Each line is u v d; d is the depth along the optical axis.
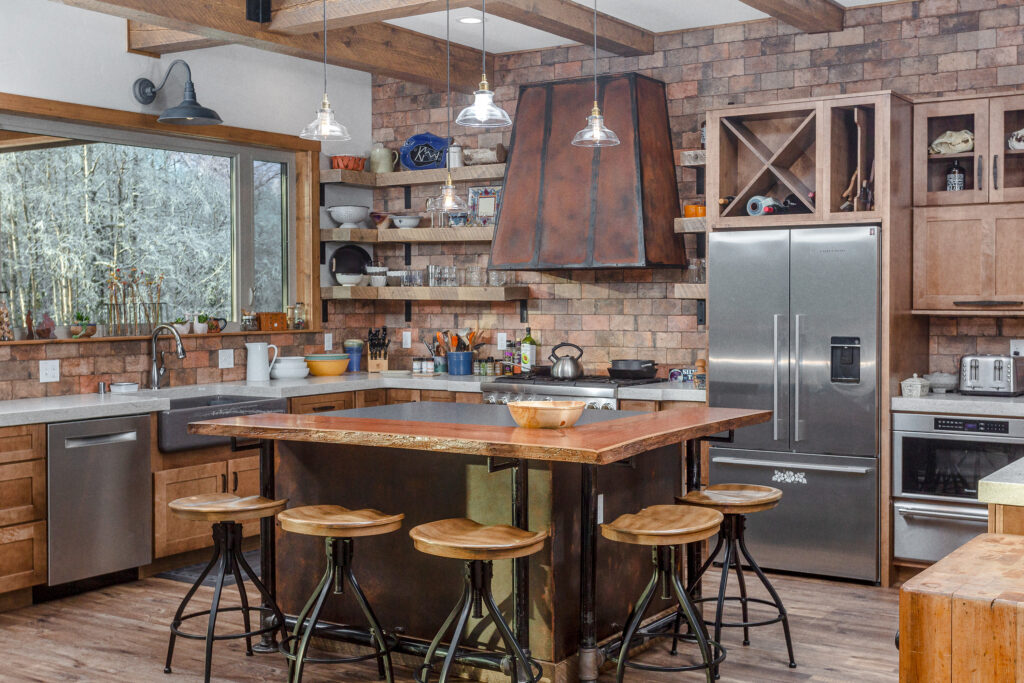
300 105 7.07
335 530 3.46
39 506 4.85
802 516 5.41
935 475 5.14
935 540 5.16
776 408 5.42
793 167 5.77
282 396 6.11
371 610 3.69
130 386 5.75
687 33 6.45
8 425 4.70
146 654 4.20
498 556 3.23
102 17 5.80
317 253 7.22
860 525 5.27
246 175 6.82
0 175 5.44
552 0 5.62
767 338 5.47
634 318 6.65
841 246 5.24
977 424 5.02
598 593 3.99
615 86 6.32
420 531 3.40
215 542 3.94
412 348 7.56
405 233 7.19
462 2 5.05
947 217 5.39
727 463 5.57
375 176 7.41
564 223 6.30
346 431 3.66
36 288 5.64
